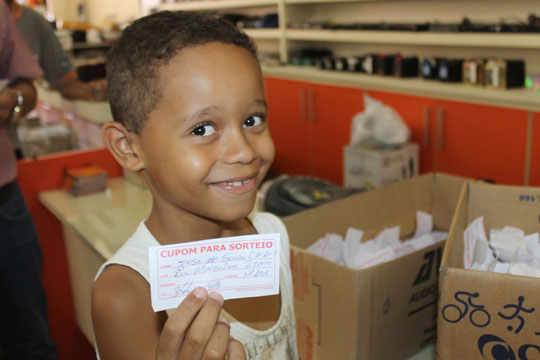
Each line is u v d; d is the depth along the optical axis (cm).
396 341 102
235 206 61
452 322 72
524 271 89
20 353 184
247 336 74
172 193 62
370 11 381
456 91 279
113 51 64
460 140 283
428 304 107
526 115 249
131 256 68
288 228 122
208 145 59
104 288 64
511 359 70
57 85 236
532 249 103
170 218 68
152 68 59
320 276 99
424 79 312
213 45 59
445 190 148
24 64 171
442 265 73
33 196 210
